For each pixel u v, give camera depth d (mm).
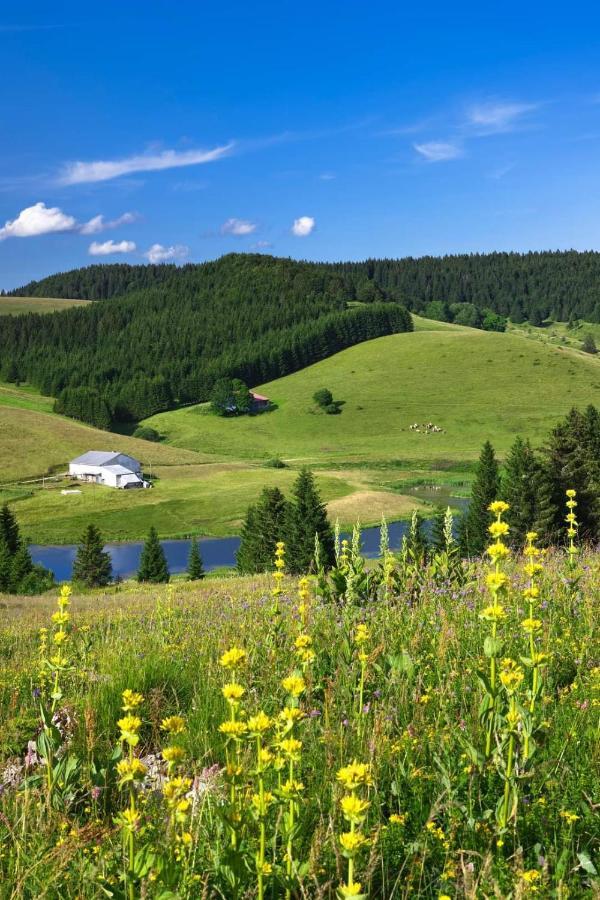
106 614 14273
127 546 88812
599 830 3312
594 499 44156
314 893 2775
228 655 3082
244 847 3068
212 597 13820
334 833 3078
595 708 4484
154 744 4898
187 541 90562
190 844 2938
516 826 3256
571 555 7762
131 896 2750
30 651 9516
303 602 6598
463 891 2812
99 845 3338
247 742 3562
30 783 4090
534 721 3518
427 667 5359
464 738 4012
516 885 2664
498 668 4820
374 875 3084
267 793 2916
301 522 54938
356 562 7555
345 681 5141
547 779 3623
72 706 5508
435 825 3363
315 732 4402
